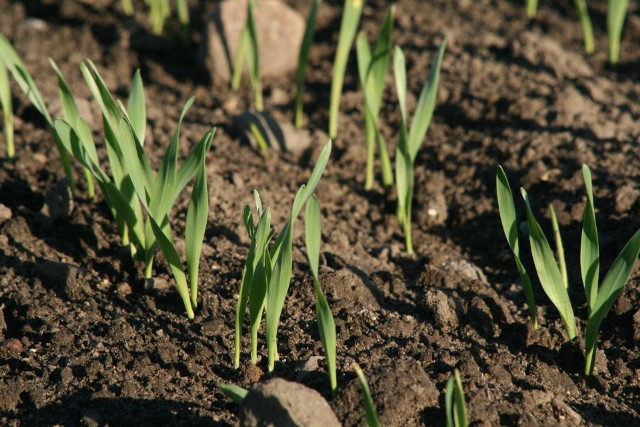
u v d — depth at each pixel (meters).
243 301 2.84
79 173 4.30
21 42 5.90
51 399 2.84
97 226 3.85
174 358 3.05
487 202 4.37
